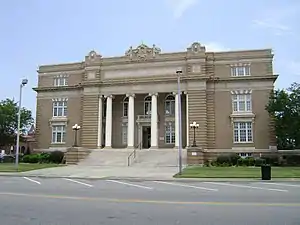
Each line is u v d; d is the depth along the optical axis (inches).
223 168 1536.7
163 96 2175.2
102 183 933.8
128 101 2182.6
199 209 465.4
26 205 504.4
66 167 1644.9
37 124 2348.7
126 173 1309.1
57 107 2329.0
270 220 387.5
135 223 374.0
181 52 2096.5
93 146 2124.8
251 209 464.1
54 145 2283.5
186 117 2043.6
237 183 926.4
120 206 494.0
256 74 2032.5
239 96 2027.6
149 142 2212.1
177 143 2020.2
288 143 1937.7
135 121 2186.3
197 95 2005.4
